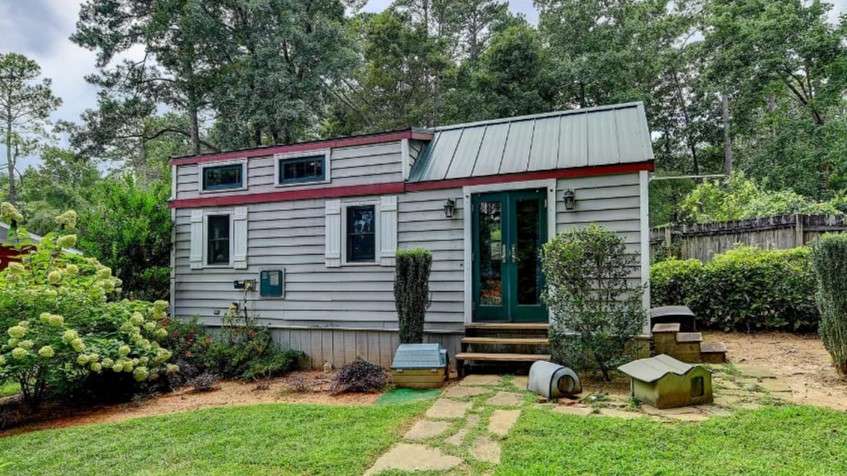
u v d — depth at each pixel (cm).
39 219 2295
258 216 817
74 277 627
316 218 779
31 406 566
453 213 692
